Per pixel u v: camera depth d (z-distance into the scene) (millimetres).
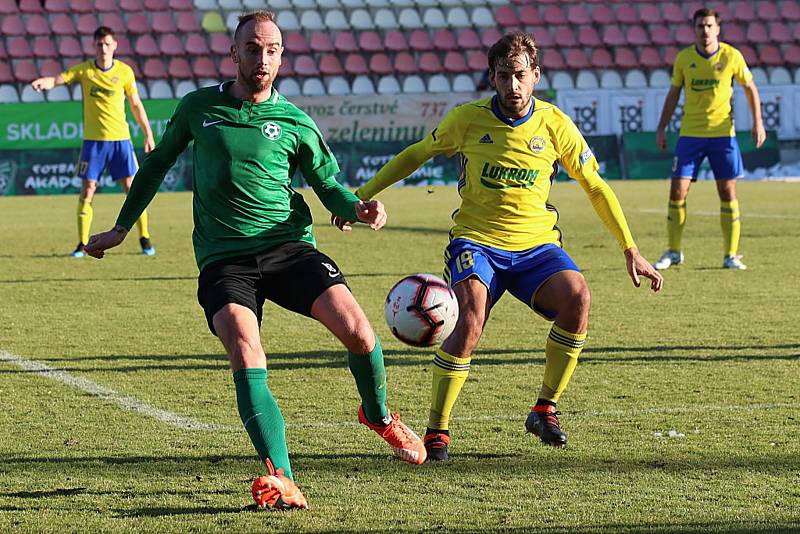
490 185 18156
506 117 18172
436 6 114188
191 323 30000
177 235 55188
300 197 16328
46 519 13688
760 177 99375
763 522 13336
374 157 95938
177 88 104312
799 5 115625
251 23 15344
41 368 23984
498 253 18156
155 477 15648
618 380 22234
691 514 13719
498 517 13688
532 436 17953
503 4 114938
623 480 15344
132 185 16359
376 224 15578
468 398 20812
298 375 23062
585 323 17500
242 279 15414
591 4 115312
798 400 20281
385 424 16000
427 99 97062
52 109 90625
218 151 15500
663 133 40531
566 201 76875
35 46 104000
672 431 18109
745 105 102375
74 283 38219
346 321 15031
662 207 67938
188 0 109562
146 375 23203
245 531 13195
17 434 18250
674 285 36156
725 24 114188
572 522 13453
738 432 17969
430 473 15852
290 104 15977
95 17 107125
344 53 109438
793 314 30281
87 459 16641
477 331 17188
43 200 82562
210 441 17734
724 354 24844
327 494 14766
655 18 113875
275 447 13789
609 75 109812
